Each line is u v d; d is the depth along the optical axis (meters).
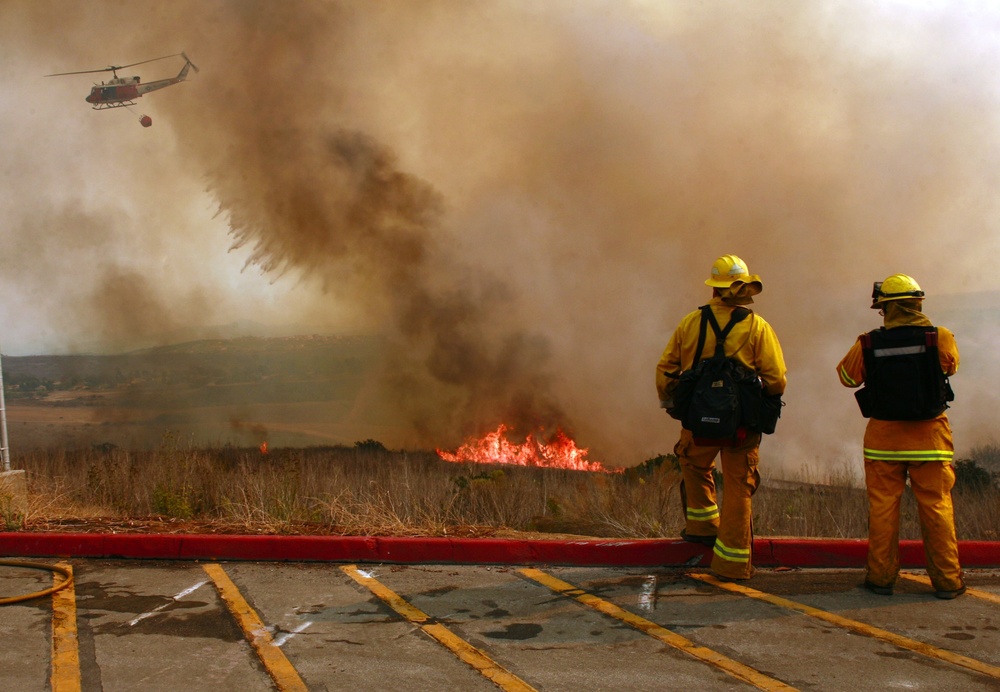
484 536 5.79
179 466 8.44
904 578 5.02
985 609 4.42
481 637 4.02
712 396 4.55
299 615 4.34
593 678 3.51
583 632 4.09
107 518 6.38
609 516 6.60
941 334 4.61
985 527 7.00
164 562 5.34
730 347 4.69
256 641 3.95
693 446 5.02
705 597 4.63
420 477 8.84
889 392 4.61
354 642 3.95
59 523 6.16
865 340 4.73
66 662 3.68
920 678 3.51
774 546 5.25
